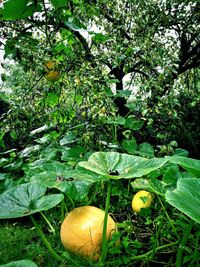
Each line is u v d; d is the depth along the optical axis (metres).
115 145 2.71
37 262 1.85
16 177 3.21
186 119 5.12
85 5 2.39
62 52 2.29
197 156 4.87
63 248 1.89
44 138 3.04
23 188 1.61
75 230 1.62
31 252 1.99
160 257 1.87
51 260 1.78
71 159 2.57
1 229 2.52
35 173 1.84
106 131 3.12
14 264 1.03
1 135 2.87
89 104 2.67
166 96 2.93
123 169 1.55
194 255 1.54
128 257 1.71
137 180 2.02
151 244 1.89
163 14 4.50
